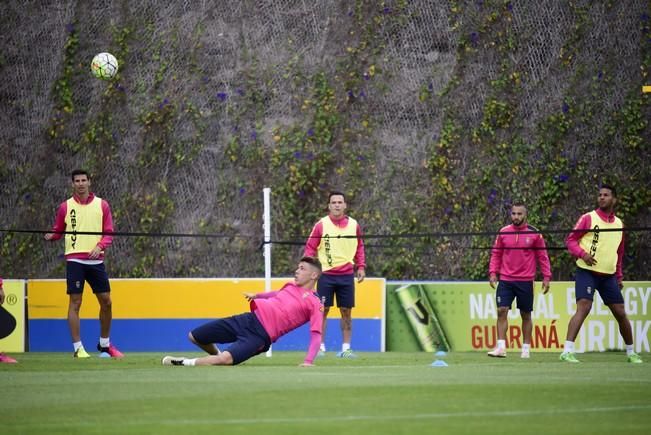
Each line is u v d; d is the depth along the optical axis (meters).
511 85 67.94
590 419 22.41
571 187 66.19
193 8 72.31
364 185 67.81
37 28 72.94
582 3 68.44
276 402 25.14
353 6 70.69
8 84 72.25
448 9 69.62
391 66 69.38
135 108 70.94
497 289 51.53
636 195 65.56
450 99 68.31
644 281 59.59
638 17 67.75
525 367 39.75
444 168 67.31
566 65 67.81
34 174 70.94
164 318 60.34
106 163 70.50
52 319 60.72
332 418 22.28
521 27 68.62
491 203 66.62
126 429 20.80
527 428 20.95
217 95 70.44
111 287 60.59
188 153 69.81
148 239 69.00
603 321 58.41
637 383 30.89
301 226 67.88
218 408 23.98
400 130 68.50
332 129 68.88
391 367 39.34
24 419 22.45
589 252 47.09
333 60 70.19
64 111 71.44
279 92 70.06
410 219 66.94
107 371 36.62
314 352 39.25
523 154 66.88
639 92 66.88
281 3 71.56
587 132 66.69
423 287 59.75
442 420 22.05
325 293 53.78
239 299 60.22
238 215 68.75
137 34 72.12
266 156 69.06
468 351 58.88
